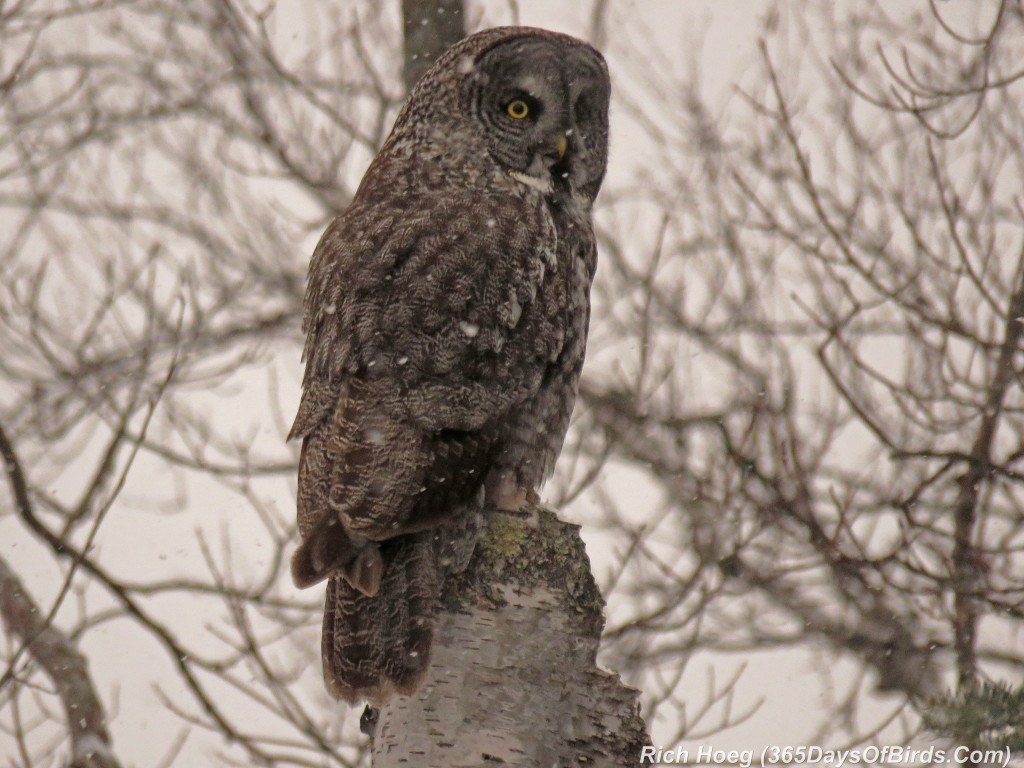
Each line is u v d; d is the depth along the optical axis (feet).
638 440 54.80
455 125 32.30
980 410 48.14
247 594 41.88
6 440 37.81
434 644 23.45
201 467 49.37
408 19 44.75
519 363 27.02
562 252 29.17
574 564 24.39
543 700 22.95
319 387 26.50
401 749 22.59
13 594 39.14
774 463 48.98
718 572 50.67
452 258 27.27
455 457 25.27
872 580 48.67
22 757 33.37
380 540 24.36
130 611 39.22
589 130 33.47
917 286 48.91
